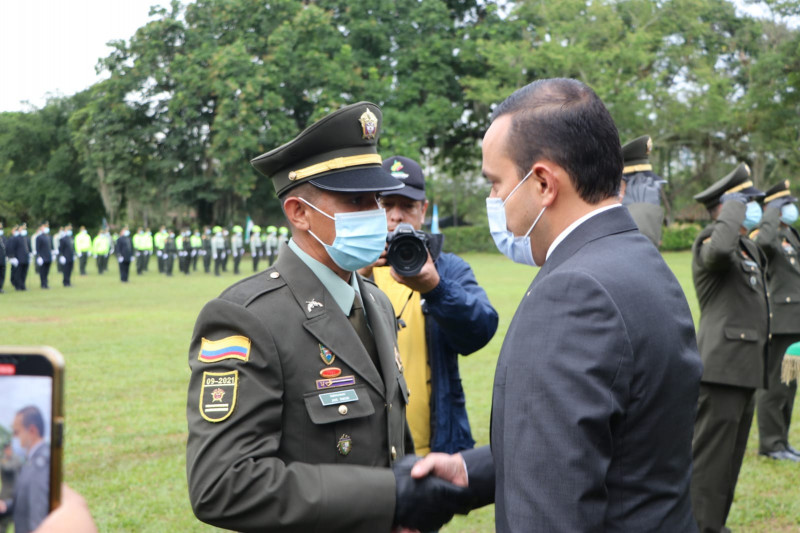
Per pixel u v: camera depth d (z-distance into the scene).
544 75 38.22
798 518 4.98
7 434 1.08
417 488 2.06
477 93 39.06
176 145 43.47
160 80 42.72
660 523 1.69
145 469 5.93
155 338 12.41
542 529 1.56
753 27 43.34
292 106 41.06
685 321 1.78
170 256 30.33
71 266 24.56
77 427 7.10
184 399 8.24
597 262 1.75
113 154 43.38
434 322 3.37
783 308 6.83
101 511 5.05
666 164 42.12
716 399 4.78
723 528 4.79
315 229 2.30
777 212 7.10
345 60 38.25
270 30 40.75
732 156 42.03
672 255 36.91
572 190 1.85
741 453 4.91
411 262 3.01
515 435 1.66
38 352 1.08
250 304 2.16
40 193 54.81
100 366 10.03
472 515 5.07
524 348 1.70
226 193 45.62
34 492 1.08
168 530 4.77
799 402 8.13
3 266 22.08
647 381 1.67
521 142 1.86
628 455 1.68
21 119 56.34
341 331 2.23
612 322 1.64
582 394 1.60
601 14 37.59
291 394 2.12
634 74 37.72
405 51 40.50
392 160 3.52
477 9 44.06
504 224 1.99
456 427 3.36
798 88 38.53
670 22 40.50
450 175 49.69
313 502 1.94
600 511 1.59
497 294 18.48
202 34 42.66
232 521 1.96
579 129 1.82
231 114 38.88
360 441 2.18
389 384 2.31
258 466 1.95
